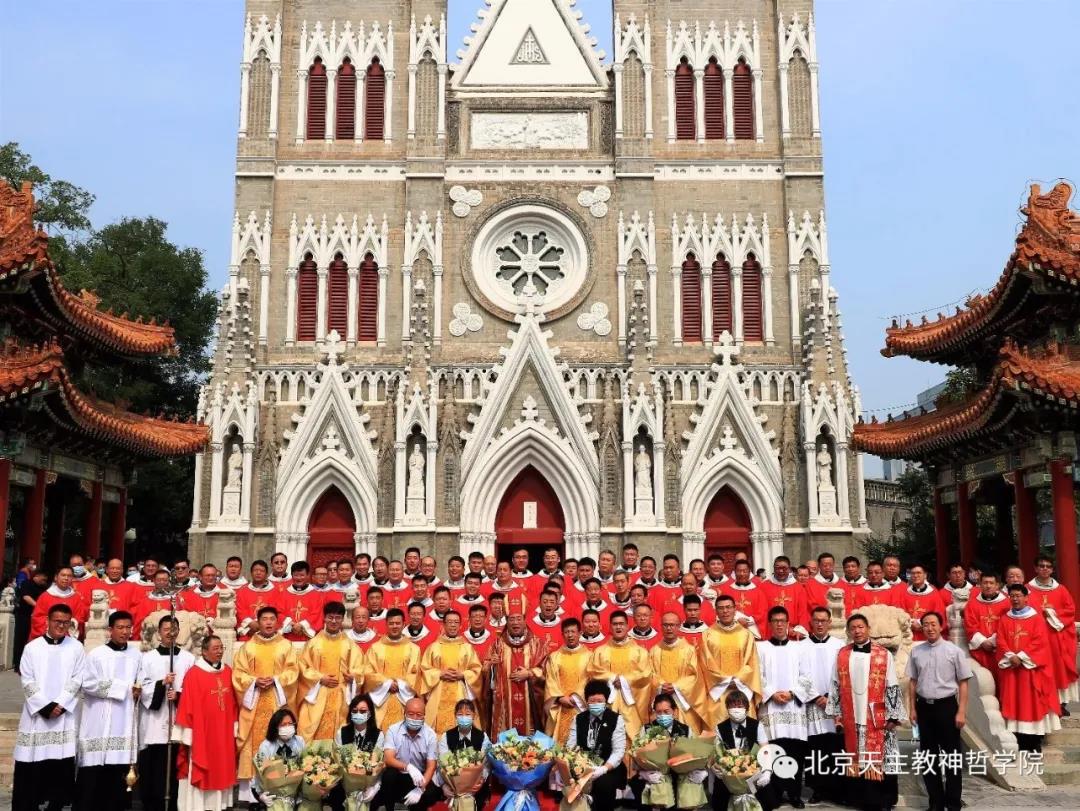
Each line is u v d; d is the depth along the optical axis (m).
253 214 47.53
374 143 48.91
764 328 47.12
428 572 25.20
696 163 48.47
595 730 18.36
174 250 75.00
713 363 46.38
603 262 47.69
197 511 44.03
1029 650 22.98
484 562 26.31
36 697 18.47
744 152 48.78
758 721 18.91
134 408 68.50
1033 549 34.50
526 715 20.59
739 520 45.44
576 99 49.22
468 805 17.34
